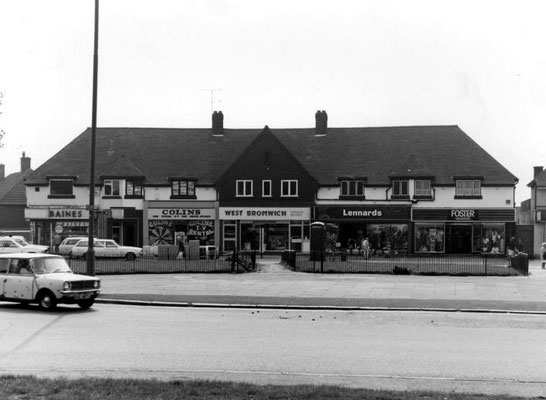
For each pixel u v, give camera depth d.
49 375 11.48
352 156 57.66
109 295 24.62
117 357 13.45
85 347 14.54
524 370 12.53
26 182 57.03
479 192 54.03
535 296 24.70
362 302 22.69
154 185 56.19
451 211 54.03
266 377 11.66
